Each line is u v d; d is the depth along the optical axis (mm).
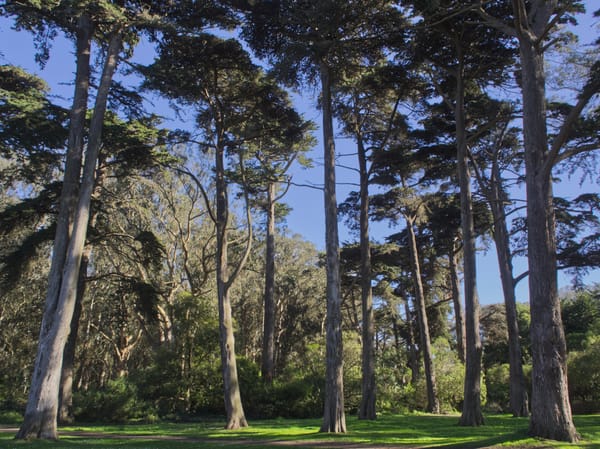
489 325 40781
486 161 27656
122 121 21641
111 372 44688
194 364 26156
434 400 29656
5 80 20875
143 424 22156
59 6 15453
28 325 35312
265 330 30500
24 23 17562
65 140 19859
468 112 22266
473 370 18391
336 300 16625
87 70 18141
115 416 23609
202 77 20297
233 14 18375
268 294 30938
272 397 26594
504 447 10125
